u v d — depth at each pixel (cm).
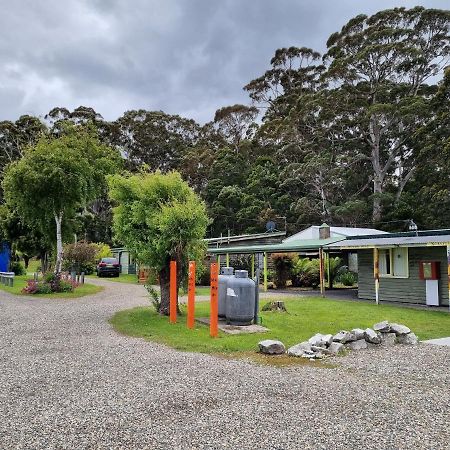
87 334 1031
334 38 5053
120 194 1314
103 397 565
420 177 4012
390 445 422
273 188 4831
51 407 529
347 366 729
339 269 2636
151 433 450
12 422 481
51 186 2059
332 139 4591
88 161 2202
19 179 2038
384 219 3991
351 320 1197
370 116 4128
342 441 430
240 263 3014
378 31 4419
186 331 1042
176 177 1335
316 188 4516
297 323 1141
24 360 773
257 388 603
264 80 6438
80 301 1777
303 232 2712
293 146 4919
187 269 1251
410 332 937
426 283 1580
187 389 598
